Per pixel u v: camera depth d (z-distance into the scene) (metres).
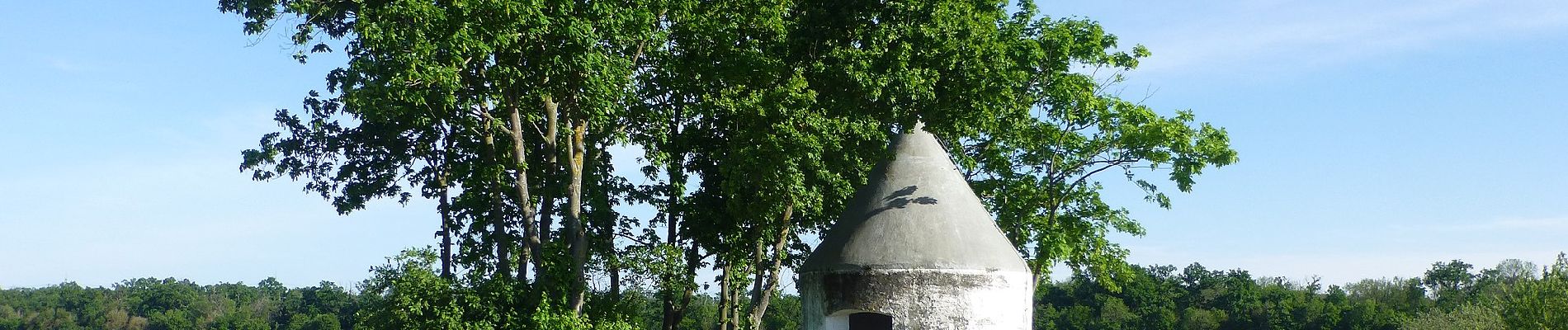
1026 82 27.09
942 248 20.11
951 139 27.73
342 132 30.00
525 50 22.28
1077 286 112.50
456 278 24.95
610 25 22.22
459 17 20.69
